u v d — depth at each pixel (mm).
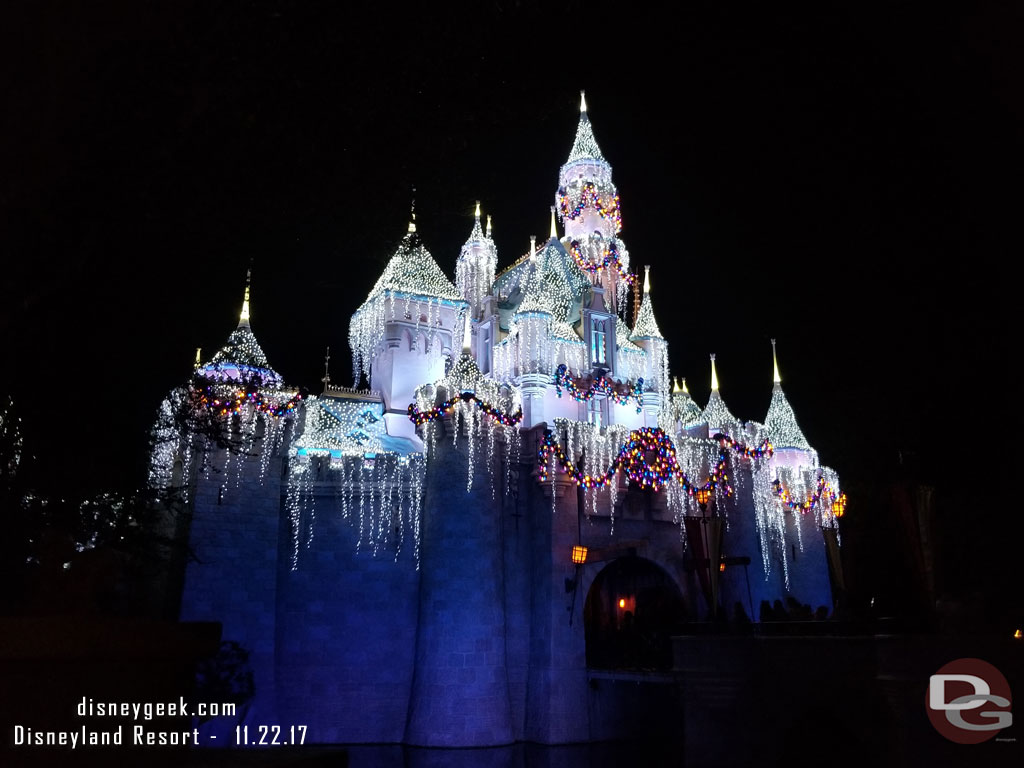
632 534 37156
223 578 28719
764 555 41750
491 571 33000
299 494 32781
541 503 35875
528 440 37125
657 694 34719
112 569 4961
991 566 29844
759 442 42875
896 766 12859
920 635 12758
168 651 3746
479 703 31062
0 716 3207
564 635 33750
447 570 32781
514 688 33531
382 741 31500
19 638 3273
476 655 31656
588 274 45344
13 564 8039
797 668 15812
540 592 34688
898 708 12781
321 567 32500
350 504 33719
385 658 32531
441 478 34250
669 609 37750
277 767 3822
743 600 39219
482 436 34594
